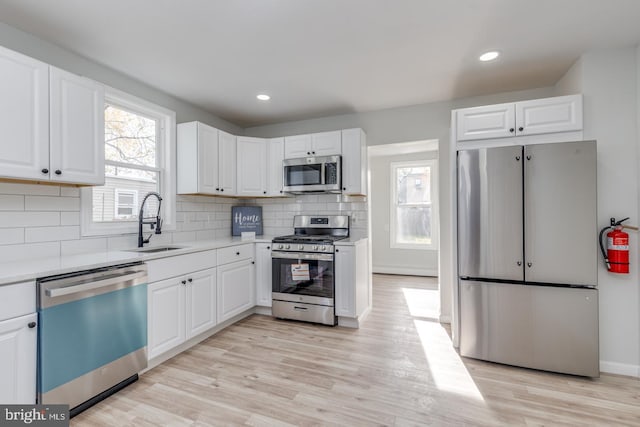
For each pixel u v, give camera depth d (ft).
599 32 6.66
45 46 6.85
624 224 7.14
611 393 6.27
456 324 8.34
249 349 8.29
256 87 9.52
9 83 5.37
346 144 10.83
